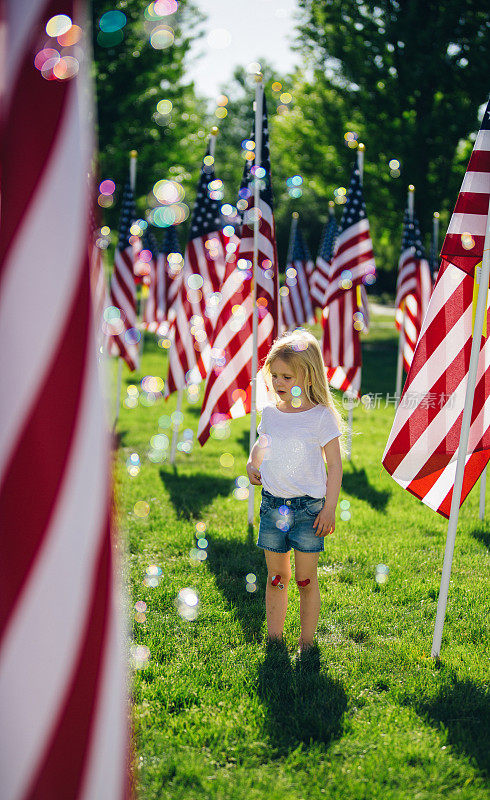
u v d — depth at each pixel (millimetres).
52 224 1251
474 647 3574
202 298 7082
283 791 2465
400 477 3744
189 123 20719
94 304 1312
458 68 17172
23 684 1257
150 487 6559
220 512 5859
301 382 3258
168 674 3213
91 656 1303
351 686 3156
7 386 1239
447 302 3623
